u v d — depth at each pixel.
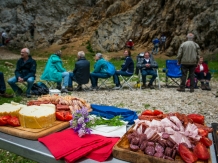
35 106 2.78
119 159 1.98
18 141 2.29
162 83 11.12
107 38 29.34
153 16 27.67
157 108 6.81
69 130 2.45
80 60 8.75
